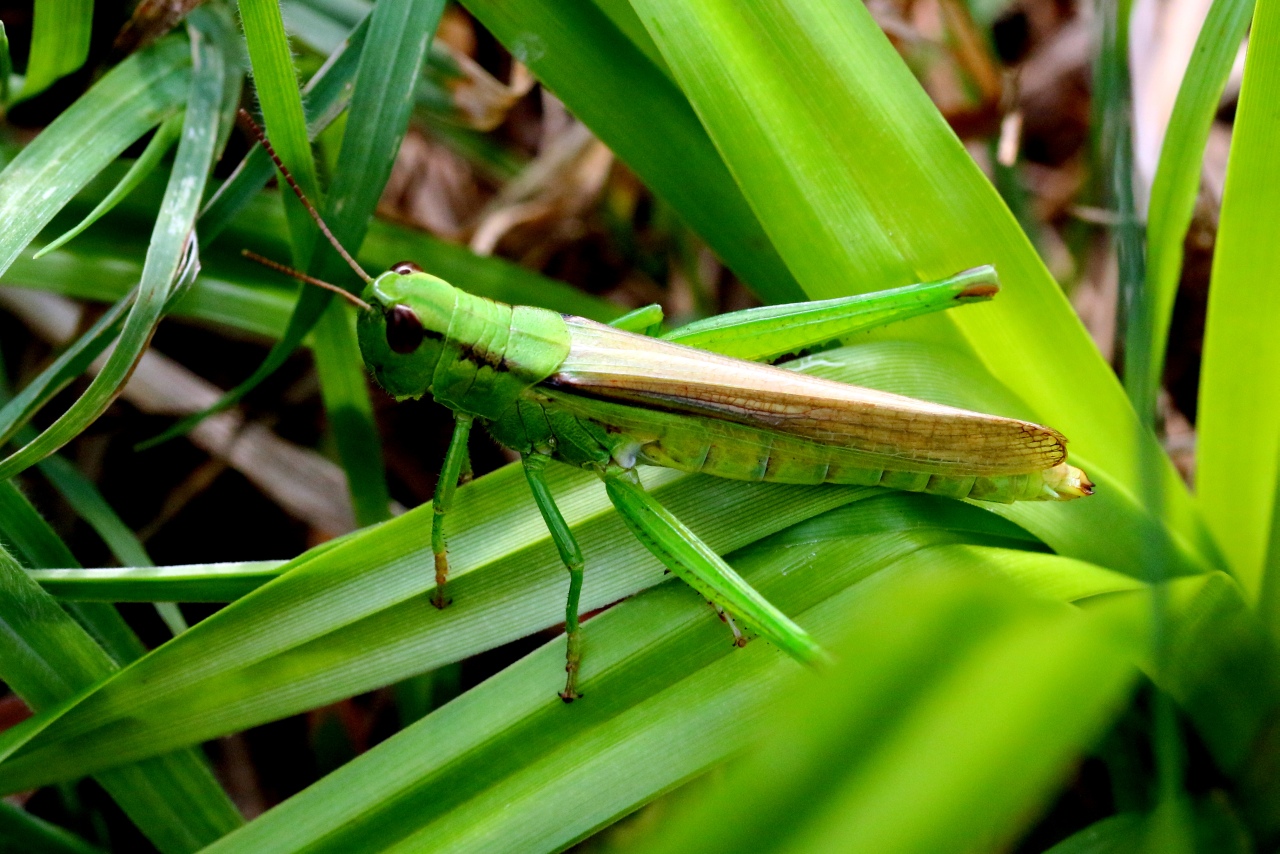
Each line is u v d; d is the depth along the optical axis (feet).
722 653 0.55
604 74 0.58
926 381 0.58
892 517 0.56
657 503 0.56
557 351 0.58
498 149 0.69
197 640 0.55
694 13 0.56
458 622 0.56
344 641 0.55
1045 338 0.57
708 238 0.60
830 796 0.39
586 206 0.69
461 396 0.58
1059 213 0.70
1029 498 0.56
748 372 0.57
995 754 0.40
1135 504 0.57
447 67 0.62
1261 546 0.57
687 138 0.59
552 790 0.54
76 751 0.55
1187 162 0.57
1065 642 0.47
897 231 0.57
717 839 0.38
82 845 0.59
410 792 0.54
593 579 0.56
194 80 0.59
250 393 0.66
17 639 0.55
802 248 0.57
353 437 0.61
